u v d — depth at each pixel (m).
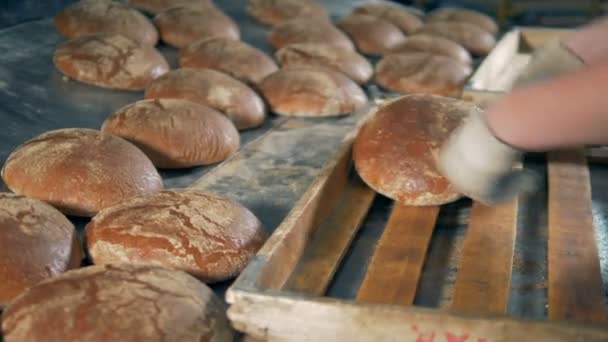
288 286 1.64
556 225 1.92
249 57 3.06
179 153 2.22
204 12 3.60
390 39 3.83
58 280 1.38
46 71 2.94
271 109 2.80
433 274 1.80
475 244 1.81
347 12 4.70
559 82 1.09
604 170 2.41
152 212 1.68
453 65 3.26
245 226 1.73
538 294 1.72
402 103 2.09
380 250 1.80
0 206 1.62
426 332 1.30
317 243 1.84
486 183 1.33
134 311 1.32
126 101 2.79
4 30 3.29
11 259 1.51
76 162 1.91
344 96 2.83
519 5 6.06
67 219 1.73
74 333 1.27
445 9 4.57
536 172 2.35
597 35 1.40
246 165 2.35
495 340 1.29
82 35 3.03
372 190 2.12
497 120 1.18
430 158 1.98
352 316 1.33
